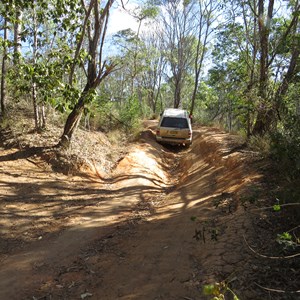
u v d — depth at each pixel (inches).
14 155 403.9
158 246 210.4
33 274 191.0
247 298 137.9
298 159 211.6
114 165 452.8
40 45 463.2
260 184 257.1
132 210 303.7
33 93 455.8
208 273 161.9
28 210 288.5
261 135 382.0
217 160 400.2
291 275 149.9
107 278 181.6
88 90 415.8
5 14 368.2
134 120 686.5
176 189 374.9
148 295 156.0
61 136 445.7
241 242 184.7
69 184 363.3
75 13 417.4
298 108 313.0
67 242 235.0
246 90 400.2
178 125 640.4
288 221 194.5
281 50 352.2
